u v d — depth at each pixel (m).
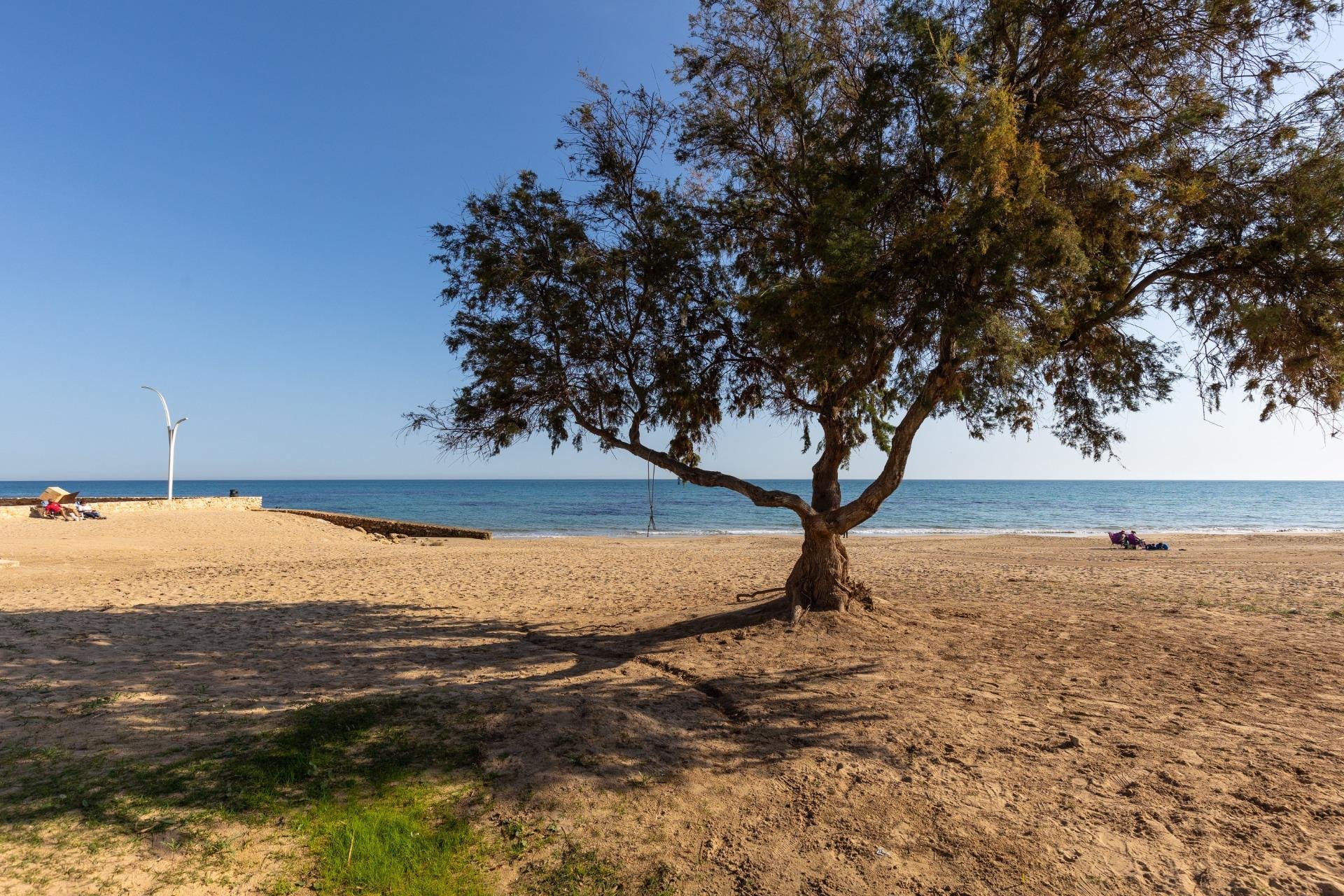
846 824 4.33
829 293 6.83
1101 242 7.25
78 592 13.85
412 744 5.54
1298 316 6.67
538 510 66.88
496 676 7.62
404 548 25.78
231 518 29.81
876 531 42.25
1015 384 8.48
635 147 8.88
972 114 6.71
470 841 4.20
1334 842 4.06
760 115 9.05
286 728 5.88
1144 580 16.02
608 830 4.30
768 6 8.42
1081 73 7.19
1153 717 6.23
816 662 7.78
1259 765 5.16
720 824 4.36
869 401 10.46
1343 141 6.49
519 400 9.15
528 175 8.79
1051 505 76.25
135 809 4.46
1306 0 6.35
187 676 7.64
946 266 6.71
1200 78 7.19
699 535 38.25
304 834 4.24
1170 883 3.70
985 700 6.64
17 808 4.47
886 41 7.68
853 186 7.57
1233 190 7.07
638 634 9.77
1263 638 9.45
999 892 3.62
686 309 9.21
